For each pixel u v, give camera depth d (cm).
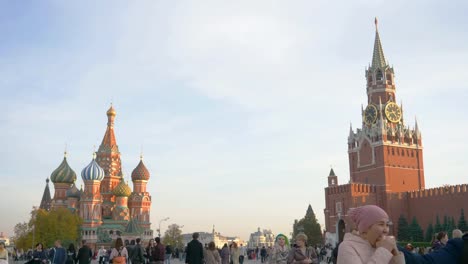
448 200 12406
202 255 2552
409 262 630
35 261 2734
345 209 12962
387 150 13862
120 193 14600
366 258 584
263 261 6894
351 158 14875
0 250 2161
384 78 14838
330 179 16112
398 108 14538
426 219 12900
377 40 15438
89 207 13838
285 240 1731
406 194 13588
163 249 2767
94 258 10512
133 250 2845
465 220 11244
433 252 684
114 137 16125
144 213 15038
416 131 14625
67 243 12356
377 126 14250
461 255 666
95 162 14238
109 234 13750
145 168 15512
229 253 3559
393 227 13150
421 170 14275
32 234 12512
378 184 13675
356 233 630
